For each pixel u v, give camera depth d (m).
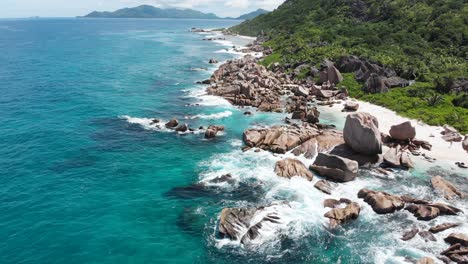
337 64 86.62
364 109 62.94
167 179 39.09
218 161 43.41
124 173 40.34
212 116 60.81
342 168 37.97
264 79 79.00
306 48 109.25
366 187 36.91
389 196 33.66
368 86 70.81
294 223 30.58
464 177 38.97
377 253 27.19
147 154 45.50
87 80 87.44
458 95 64.00
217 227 30.80
